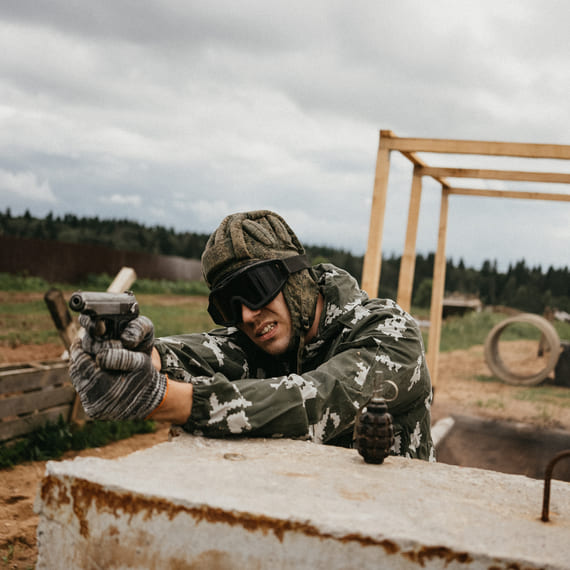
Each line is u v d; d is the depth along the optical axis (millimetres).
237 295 1927
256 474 1335
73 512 1209
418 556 1028
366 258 5902
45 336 13711
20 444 5430
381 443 1484
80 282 29781
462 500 1274
